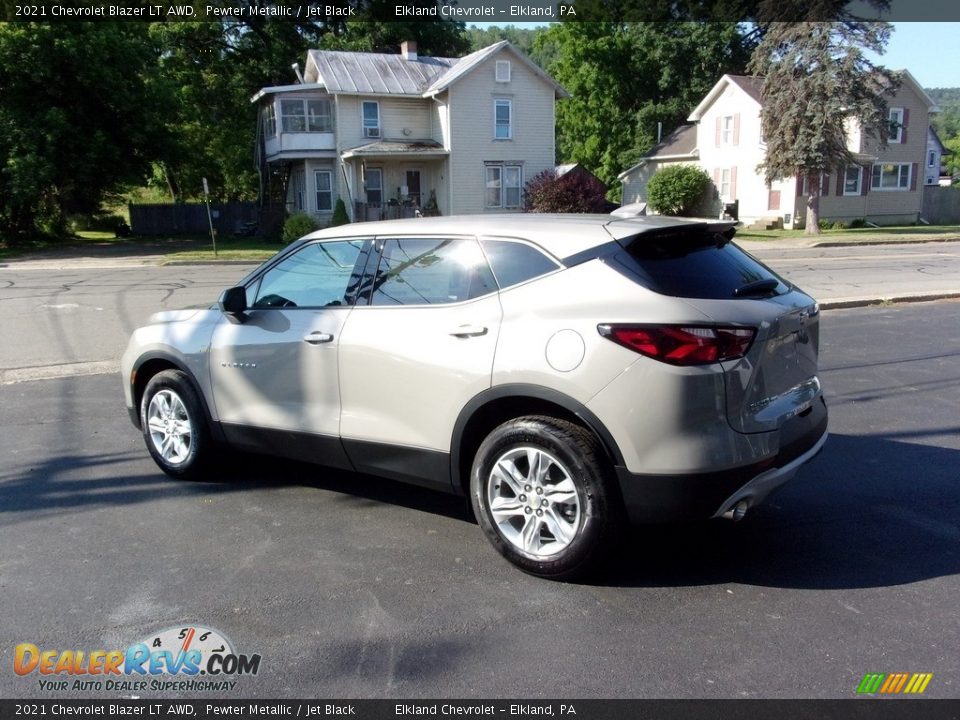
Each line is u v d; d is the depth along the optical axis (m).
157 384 5.38
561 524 3.76
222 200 51.47
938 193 44.47
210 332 5.12
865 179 40.25
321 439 4.58
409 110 35.69
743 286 3.83
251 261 24.95
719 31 46.78
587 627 3.44
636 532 4.45
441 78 35.34
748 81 40.66
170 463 5.41
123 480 5.42
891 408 7.02
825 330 10.88
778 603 3.63
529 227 4.01
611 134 51.97
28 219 33.16
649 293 3.57
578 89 51.75
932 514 4.67
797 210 38.38
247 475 5.50
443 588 3.82
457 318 4.02
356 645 3.33
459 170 34.97
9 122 29.23
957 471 5.41
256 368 4.85
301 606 3.66
